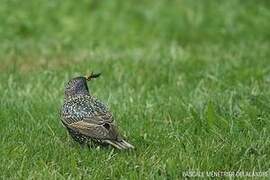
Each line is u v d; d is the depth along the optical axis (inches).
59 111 567.2
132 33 977.5
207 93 658.8
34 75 740.7
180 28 995.9
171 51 847.1
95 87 710.5
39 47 890.7
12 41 930.1
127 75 735.7
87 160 514.9
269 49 890.1
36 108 623.8
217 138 550.6
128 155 523.8
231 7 1054.4
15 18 992.9
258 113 599.8
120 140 516.7
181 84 709.3
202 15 1031.6
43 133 573.6
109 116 529.0
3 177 493.0
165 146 541.3
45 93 679.1
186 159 506.0
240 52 848.9
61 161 515.8
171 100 641.0
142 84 717.9
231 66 765.3
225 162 509.0
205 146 530.9
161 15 1030.4
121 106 631.2
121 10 1047.6
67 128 540.1
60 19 1010.1
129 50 885.8
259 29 999.6
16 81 723.4
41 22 997.8
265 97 636.7
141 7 1055.0
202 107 615.8
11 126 580.4
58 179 489.7
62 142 556.4
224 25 1003.3
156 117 603.5
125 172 498.0
